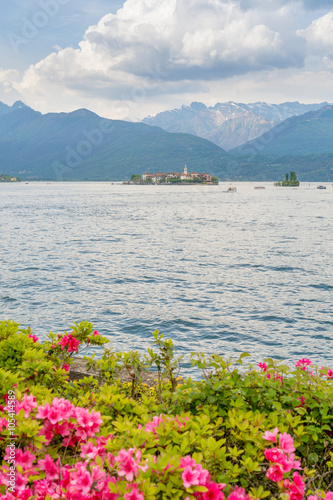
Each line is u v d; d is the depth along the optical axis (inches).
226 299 1096.8
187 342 776.3
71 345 237.5
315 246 2127.2
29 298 1063.0
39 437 128.2
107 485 111.6
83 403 167.3
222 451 121.6
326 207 5570.9
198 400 163.0
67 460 136.8
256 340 794.8
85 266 1545.3
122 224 3299.7
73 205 5757.9
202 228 3041.3
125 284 1258.6
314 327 874.8
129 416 163.5
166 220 3693.4
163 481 109.3
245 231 2839.6
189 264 1614.2
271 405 163.8
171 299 1087.0
